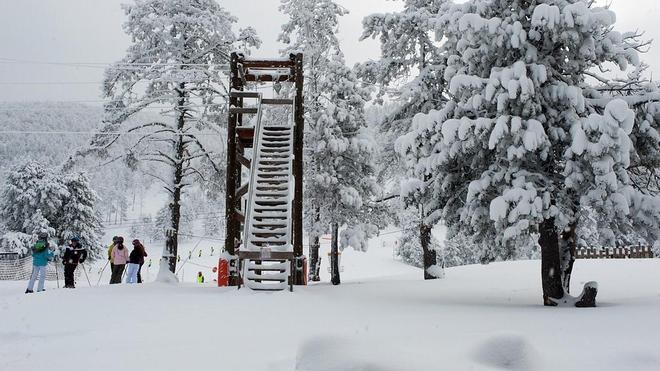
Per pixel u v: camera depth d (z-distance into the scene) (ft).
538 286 48.91
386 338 17.34
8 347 19.07
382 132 68.18
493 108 35.47
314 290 42.80
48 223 132.67
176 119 62.34
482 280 56.18
